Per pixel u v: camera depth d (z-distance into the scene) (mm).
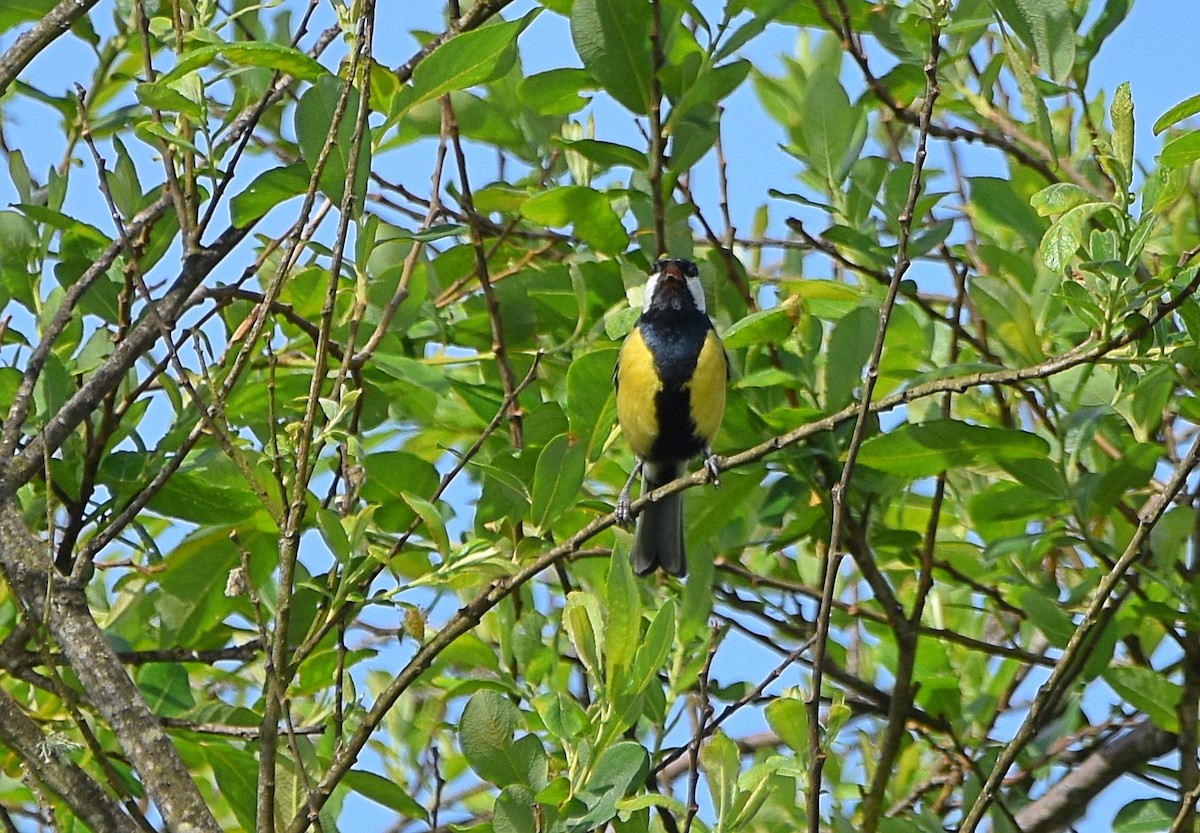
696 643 8906
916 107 11672
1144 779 9820
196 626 9344
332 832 8125
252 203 8414
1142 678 9023
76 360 9211
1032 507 9305
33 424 8852
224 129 8758
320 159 7078
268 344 7035
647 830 7324
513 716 6984
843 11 10117
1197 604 8883
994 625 12016
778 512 10180
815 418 9836
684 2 9961
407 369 8867
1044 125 9742
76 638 6812
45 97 10047
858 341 9797
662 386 10484
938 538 11523
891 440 9023
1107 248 7938
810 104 10789
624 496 10336
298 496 6730
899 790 10258
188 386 6996
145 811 9617
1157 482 10539
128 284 8430
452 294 11562
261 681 10172
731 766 7293
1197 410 9539
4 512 7191
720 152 11133
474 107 11156
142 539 8859
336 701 6957
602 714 6988
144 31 8094
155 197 9664
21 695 9312
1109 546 9188
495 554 7535
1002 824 8867
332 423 6941
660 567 10469
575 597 7414
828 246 11641
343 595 7148
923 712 10273
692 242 10820
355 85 7805
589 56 9906
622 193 10422
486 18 9875
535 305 10734
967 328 11844
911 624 9641
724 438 10797
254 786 8461
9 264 9438
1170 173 7840
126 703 6656
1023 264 9867
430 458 11133
